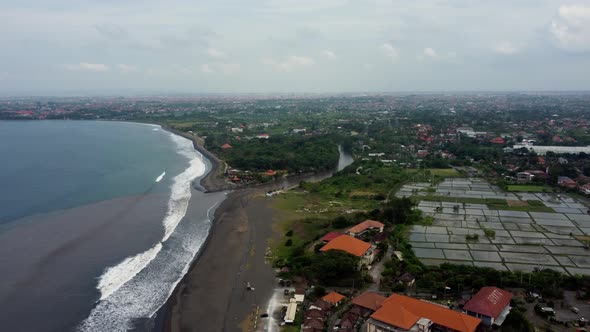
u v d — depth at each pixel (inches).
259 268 3641.7
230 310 2965.1
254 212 5295.3
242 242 4252.0
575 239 4426.7
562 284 3270.2
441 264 3671.3
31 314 2898.6
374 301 2920.8
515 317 2645.2
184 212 5310.0
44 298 3112.7
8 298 3095.5
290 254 3882.9
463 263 3799.2
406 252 3924.7
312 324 2662.4
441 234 4564.5
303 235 4402.1
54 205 5423.2
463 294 3139.8
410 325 2534.5
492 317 2679.6
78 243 4173.2
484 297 2864.2
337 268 3299.7
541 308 2878.9
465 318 2608.3
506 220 5064.0
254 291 3235.7
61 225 4677.7
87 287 3297.2
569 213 5359.3
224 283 3371.1
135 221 4899.1
